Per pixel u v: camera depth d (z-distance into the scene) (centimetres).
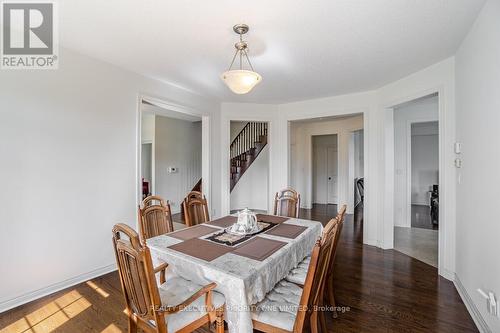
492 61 171
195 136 695
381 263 315
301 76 326
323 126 659
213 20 201
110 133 291
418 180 795
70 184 256
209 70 310
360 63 283
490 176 176
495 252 169
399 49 249
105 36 228
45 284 238
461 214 239
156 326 125
